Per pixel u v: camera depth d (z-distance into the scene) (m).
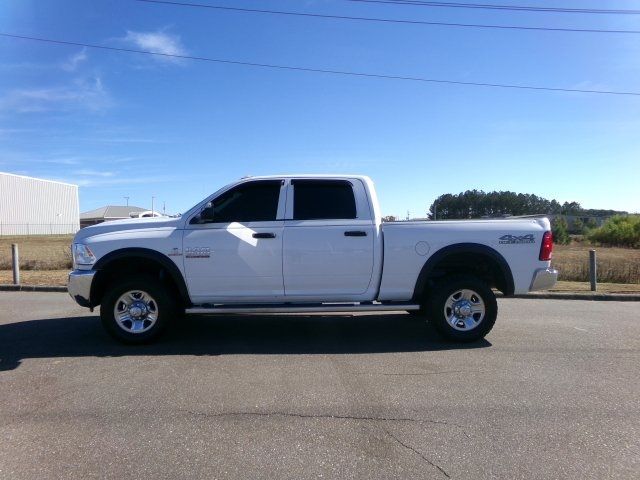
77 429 3.99
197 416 4.25
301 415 4.28
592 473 3.34
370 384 5.07
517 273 6.68
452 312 6.72
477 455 3.58
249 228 6.55
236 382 5.12
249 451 3.63
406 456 3.57
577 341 6.92
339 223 6.58
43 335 7.21
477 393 4.82
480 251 6.60
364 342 6.84
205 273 6.50
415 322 8.15
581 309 9.70
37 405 4.49
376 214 6.69
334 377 5.29
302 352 6.31
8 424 4.09
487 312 6.67
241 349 6.44
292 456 3.56
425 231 6.63
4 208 73.38
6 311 9.20
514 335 7.29
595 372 5.49
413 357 6.09
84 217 100.12
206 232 6.51
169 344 6.69
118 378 5.24
